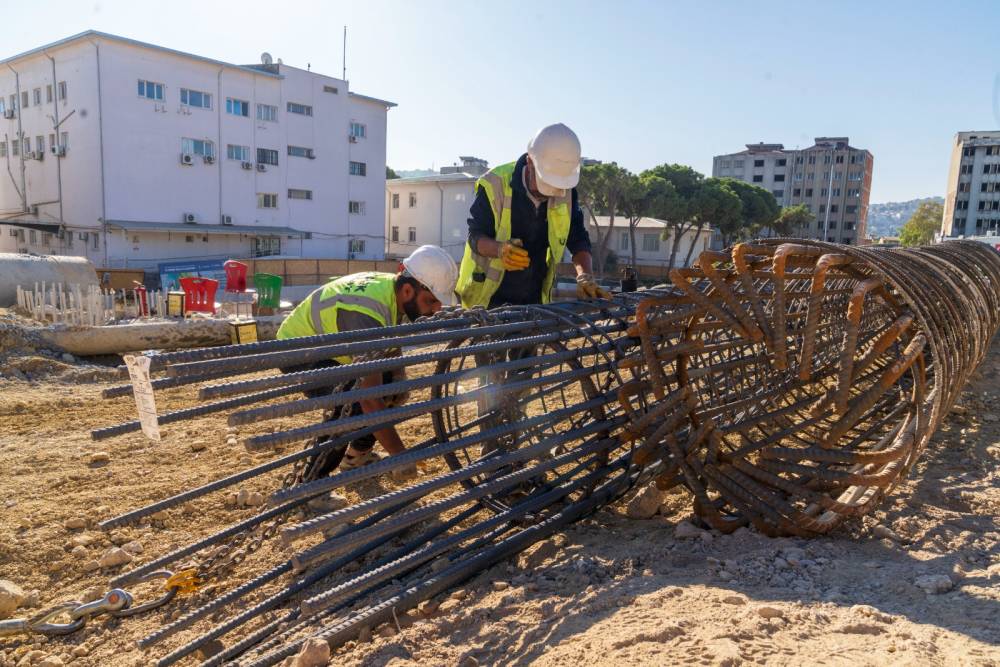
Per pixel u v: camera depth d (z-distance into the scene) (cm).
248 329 991
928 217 9725
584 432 325
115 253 3147
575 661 203
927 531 292
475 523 356
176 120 3275
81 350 906
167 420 252
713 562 271
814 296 266
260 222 3678
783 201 9531
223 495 404
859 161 9131
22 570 327
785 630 207
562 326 339
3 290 1179
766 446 306
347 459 415
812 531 286
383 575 250
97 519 372
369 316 365
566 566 283
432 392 347
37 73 3288
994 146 8081
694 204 4388
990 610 215
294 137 3784
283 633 254
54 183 3319
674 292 315
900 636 199
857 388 463
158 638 243
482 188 420
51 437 534
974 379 626
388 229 5016
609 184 4244
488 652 224
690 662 190
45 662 261
